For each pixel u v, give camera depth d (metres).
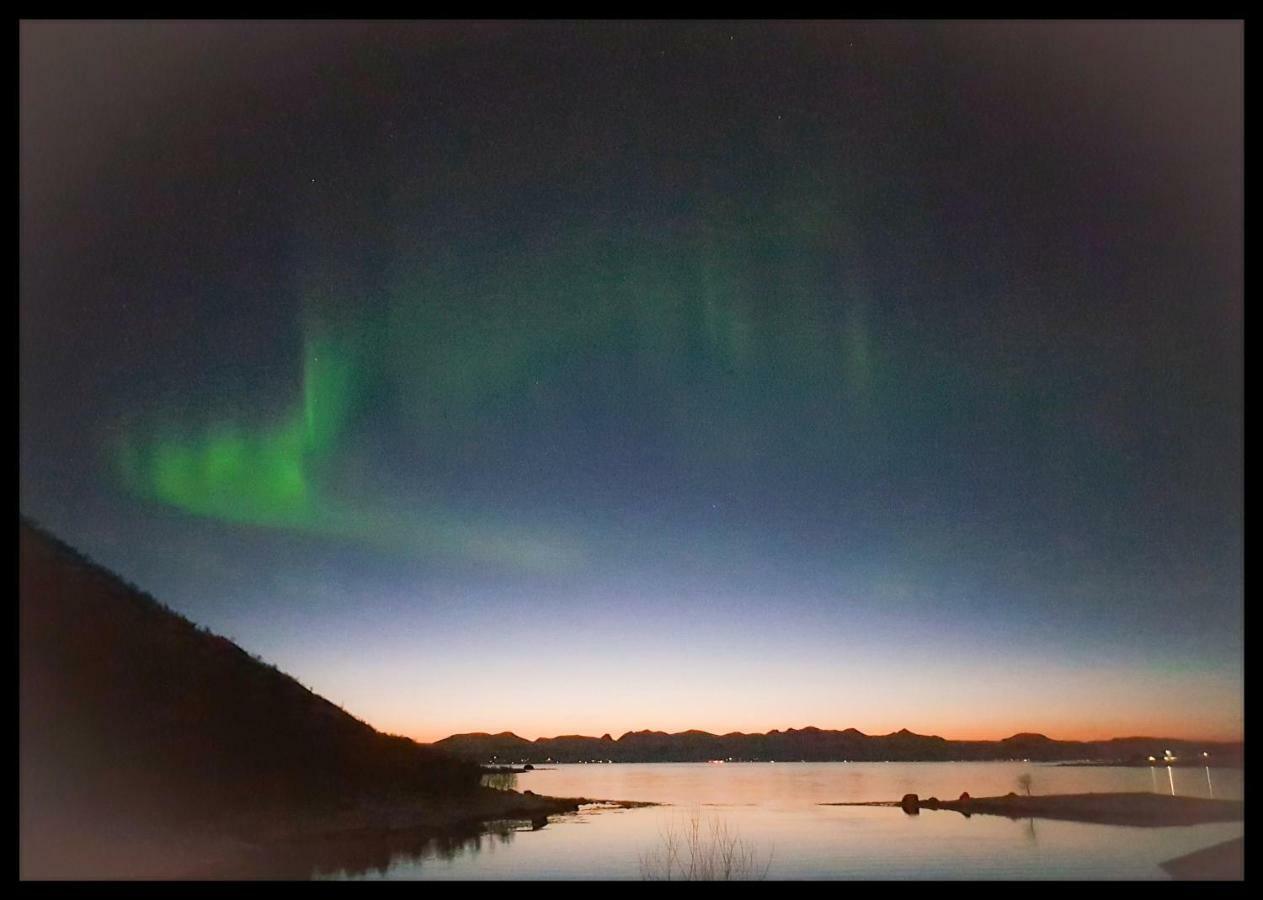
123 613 45.34
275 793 42.41
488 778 64.50
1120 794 57.31
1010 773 127.25
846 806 73.31
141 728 38.47
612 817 59.38
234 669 50.75
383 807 48.06
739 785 115.06
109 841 31.34
